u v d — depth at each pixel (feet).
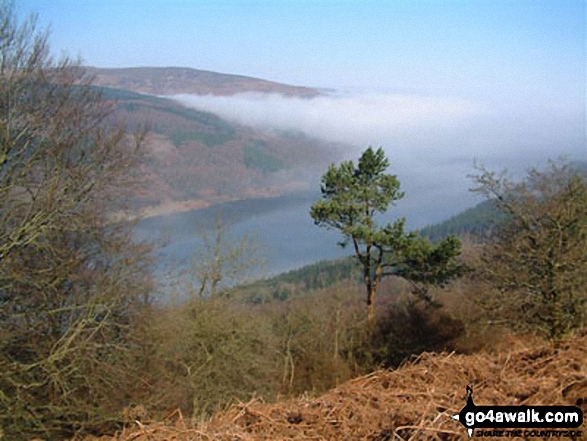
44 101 40.09
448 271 73.41
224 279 61.46
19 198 38.04
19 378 37.01
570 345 16.83
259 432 12.42
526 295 53.21
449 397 13.41
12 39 39.37
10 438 35.68
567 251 52.31
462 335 75.25
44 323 39.45
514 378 14.33
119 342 43.45
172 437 12.80
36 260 40.04
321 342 79.97
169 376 50.80
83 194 40.01
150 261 46.55
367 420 12.34
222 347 54.44
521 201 55.47
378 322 82.58
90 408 38.96
